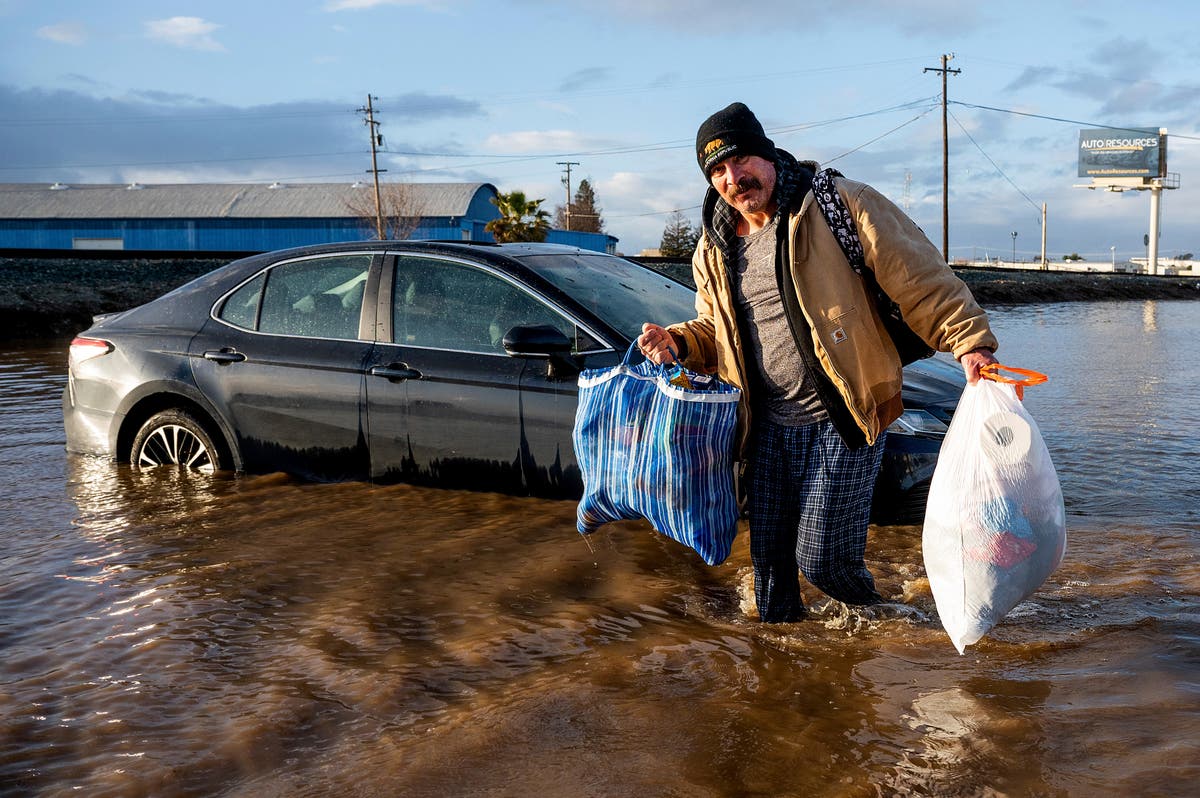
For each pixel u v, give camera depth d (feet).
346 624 10.82
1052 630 10.02
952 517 9.18
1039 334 55.77
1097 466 17.70
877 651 9.70
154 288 66.64
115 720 8.69
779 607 10.35
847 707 8.53
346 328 16.56
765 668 9.41
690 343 10.40
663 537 13.60
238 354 17.15
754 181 9.12
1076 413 23.90
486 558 12.91
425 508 15.03
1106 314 84.23
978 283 118.93
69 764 7.97
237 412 17.08
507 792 7.36
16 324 55.42
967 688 8.77
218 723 8.61
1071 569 11.88
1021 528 9.00
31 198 202.28
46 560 13.28
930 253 8.95
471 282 15.78
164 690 9.30
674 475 9.93
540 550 13.16
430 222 190.19
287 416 16.66
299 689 9.23
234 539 13.96
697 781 7.42
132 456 18.33
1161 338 51.75
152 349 17.93
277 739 8.29
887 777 7.34
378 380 15.83
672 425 9.91
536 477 14.66
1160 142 312.09
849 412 9.29
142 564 13.03
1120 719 8.00
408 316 16.07
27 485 17.37
